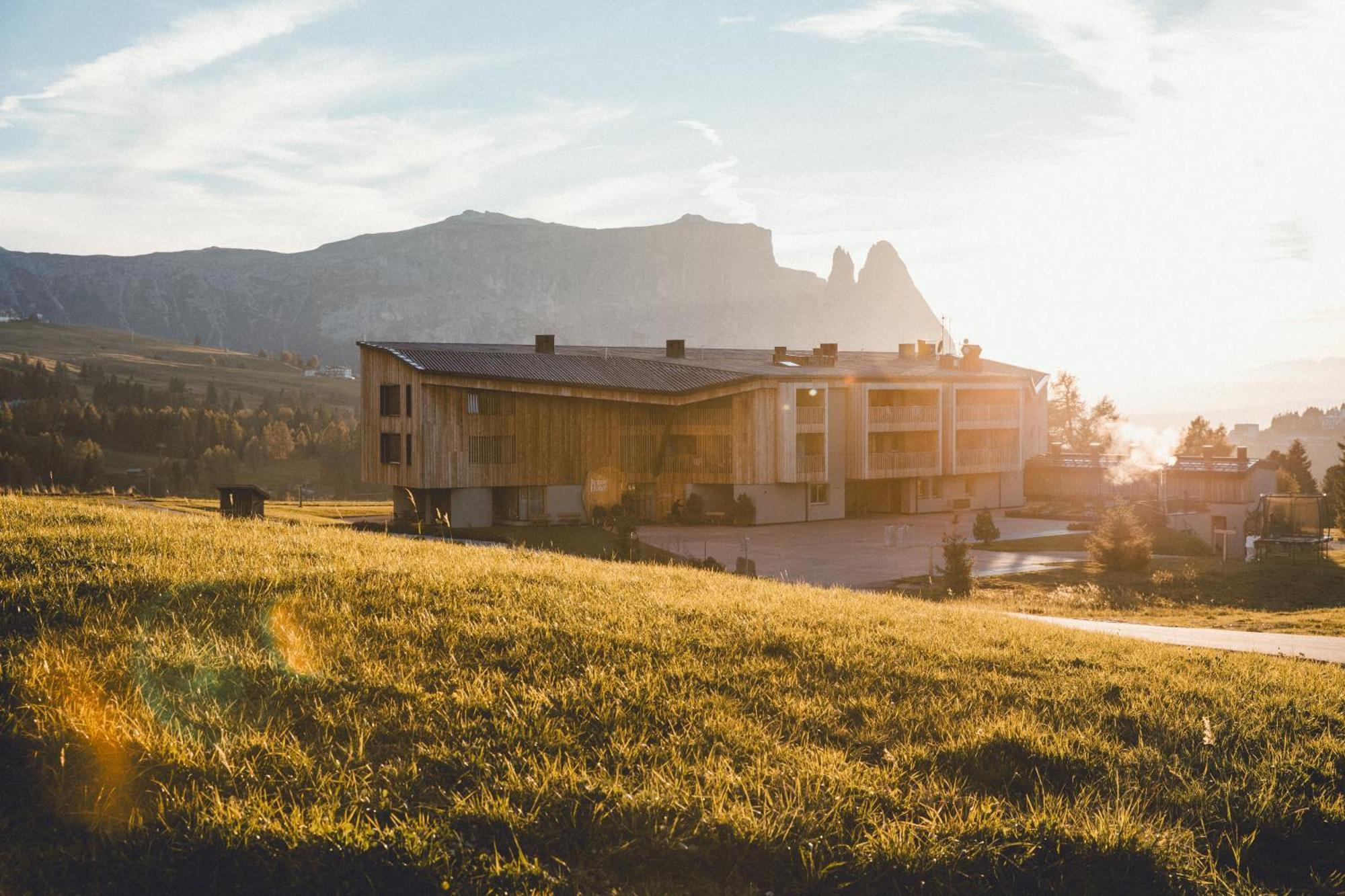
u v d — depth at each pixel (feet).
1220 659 39.19
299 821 15.64
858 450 215.31
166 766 17.29
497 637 26.76
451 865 15.29
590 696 22.79
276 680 21.74
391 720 20.52
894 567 143.13
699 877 16.48
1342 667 41.70
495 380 175.63
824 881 16.62
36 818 15.75
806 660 29.14
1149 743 25.08
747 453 198.39
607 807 17.72
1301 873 19.58
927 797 19.89
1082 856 18.19
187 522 46.19
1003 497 250.98
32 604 25.02
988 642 37.11
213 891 14.53
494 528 178.19
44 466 497.05
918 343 295.07
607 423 194.39
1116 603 111.24
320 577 32.04
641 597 35.91
